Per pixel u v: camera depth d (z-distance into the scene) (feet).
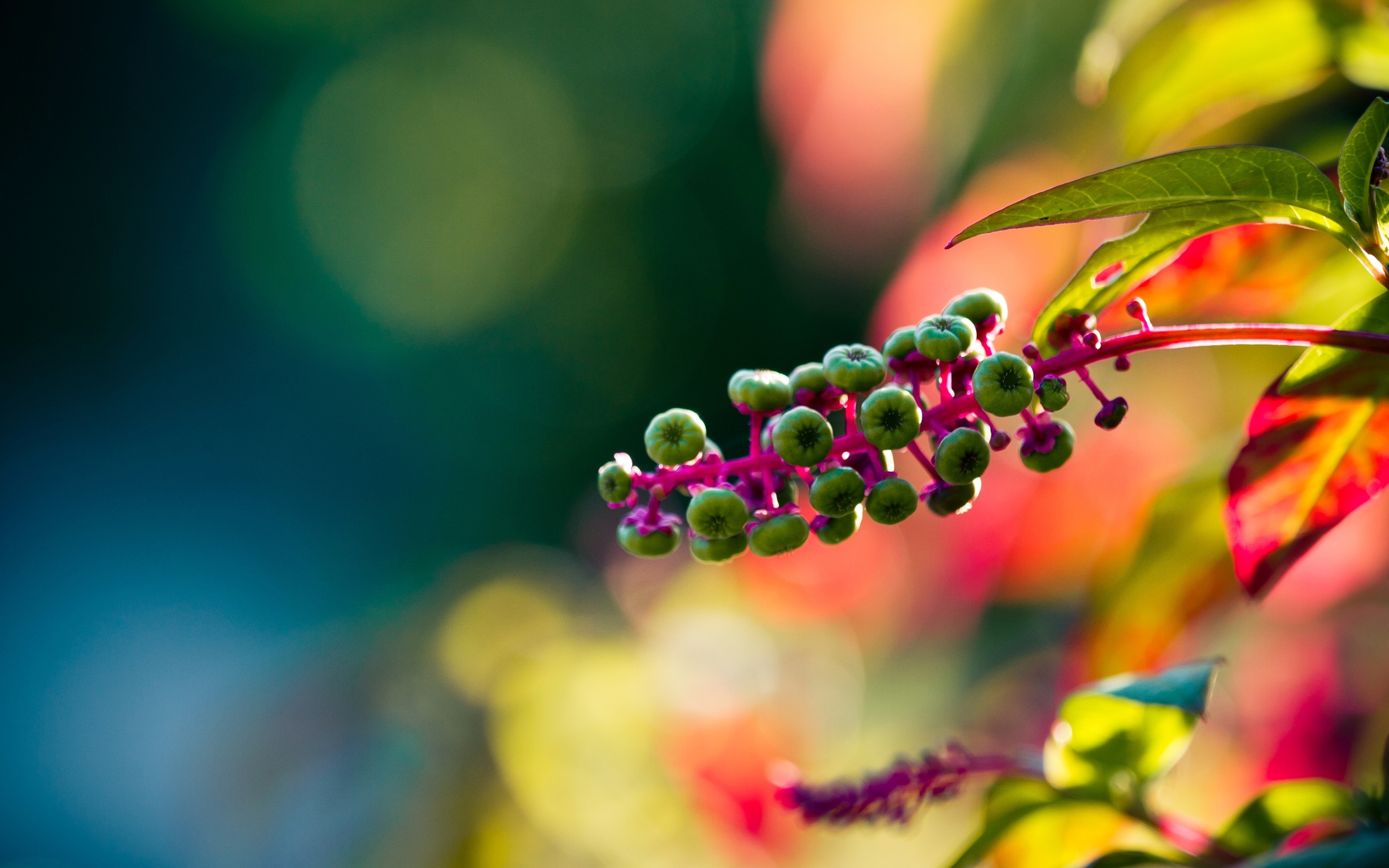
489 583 3.95
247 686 4.60
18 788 10.69
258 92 19.57
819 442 1.77
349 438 17.94
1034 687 3.38
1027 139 2.58
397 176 18.81
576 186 17.46
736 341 15.55
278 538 15.96
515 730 3.35
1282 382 1.86
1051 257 2.50
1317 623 2.54
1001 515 3.17
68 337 19.54
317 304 18.90
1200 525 2.09
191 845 4.00
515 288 17.67
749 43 15.24
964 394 1.80
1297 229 1.92
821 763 3.80
